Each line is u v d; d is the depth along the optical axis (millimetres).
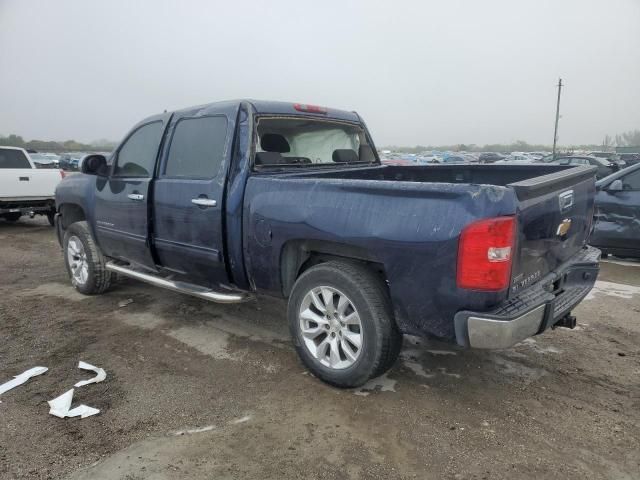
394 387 3391
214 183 3801
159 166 4387
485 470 2529
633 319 4699
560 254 3395
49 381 3516
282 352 3996
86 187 5262
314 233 3180
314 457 2641
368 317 3051
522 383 3449
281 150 4141
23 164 10984
